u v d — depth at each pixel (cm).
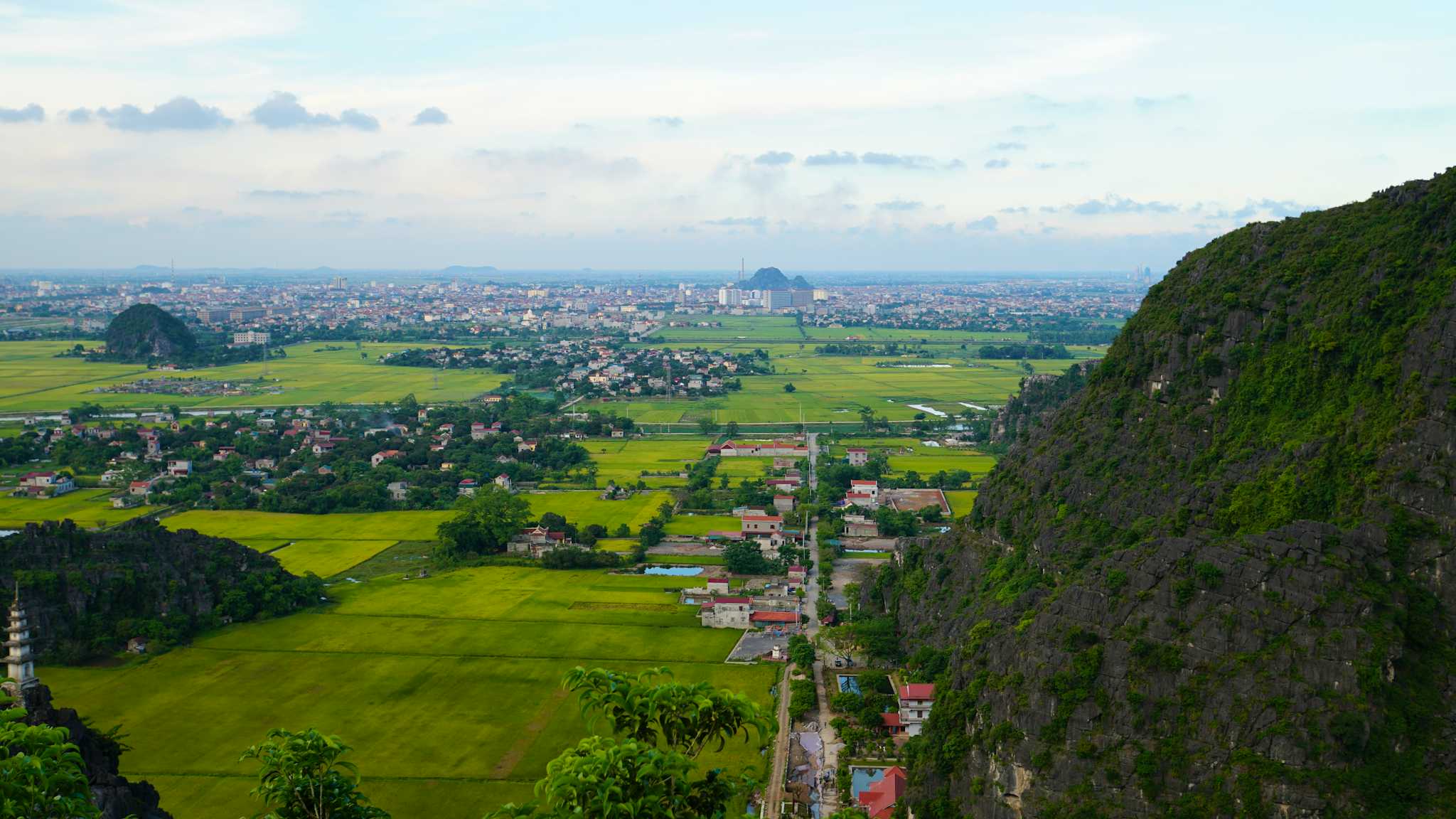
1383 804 11538
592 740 7338
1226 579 13325
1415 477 13888
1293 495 15175
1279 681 12344
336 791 8494
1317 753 11775
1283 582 13012
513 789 16200
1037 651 14050
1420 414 14388
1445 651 12688
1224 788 12025
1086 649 13638
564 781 6925
